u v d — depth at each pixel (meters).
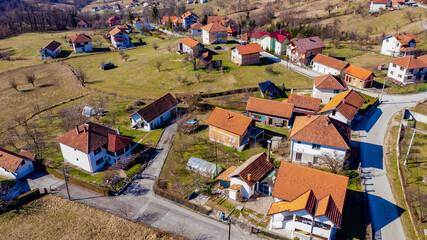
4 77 117.81
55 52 140.12
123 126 79.44
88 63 131.25
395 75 97.38
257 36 143.38
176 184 55.88
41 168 63.09
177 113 85.56
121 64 127.38
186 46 126.62
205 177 58.38
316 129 59.59
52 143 72.00
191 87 101.56
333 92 84.50
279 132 73.69
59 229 47.84
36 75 118.69
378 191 52.97
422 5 170.75
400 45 116.06
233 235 45.41
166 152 67.25
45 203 53.62
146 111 77.81
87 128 63.41
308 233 43.53
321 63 106.56
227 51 132.88
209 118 71.12
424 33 133.25
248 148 67.69
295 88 97.62
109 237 45.69
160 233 45.44
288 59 122.00
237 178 52.25
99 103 92.69
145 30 180.00
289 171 47.66
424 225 45.19
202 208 49.59
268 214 44.69
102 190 55.03
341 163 57.72
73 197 55.00
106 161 65.06
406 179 54.88
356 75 94.94
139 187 56.59
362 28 153.50
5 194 55.81
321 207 42.12
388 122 74.94
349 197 51.69
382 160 61.28
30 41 163.62
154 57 130.88
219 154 65.88
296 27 157.38
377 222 46.75
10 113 89.06
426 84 94.00
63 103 94.19
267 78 104.94
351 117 69.25
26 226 48.88
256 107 78.25
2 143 72.31
